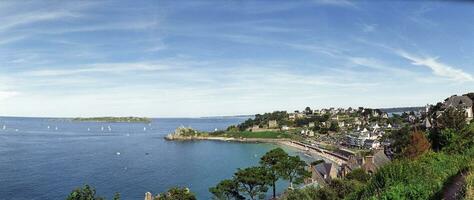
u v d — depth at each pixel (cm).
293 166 9456
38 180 13362
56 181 13225
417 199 2409
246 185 9481
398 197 2459
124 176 14412
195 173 15312
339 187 5481
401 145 9300
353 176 6662
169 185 12738
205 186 12556
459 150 4888
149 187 12444
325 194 5256
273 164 9738
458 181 2411
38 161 18425
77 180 13475
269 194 10494
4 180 13262
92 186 12462
